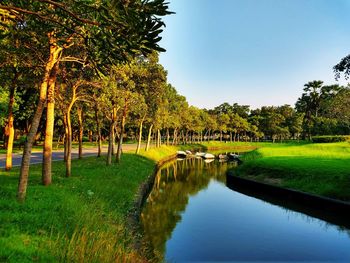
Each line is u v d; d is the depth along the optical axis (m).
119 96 27.41
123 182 23.08
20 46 13.21
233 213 23.09
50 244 8.55
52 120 16.75
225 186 36.22
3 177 18.03
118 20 4.61
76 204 13.27
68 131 20.45
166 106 61.72
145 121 51.69
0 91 32.19
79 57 15.97
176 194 30.47
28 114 41.97
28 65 14.67
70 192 15.40
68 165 20.23
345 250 15.78
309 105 108.44
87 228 10.66
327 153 48.81
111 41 5.16
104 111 30.27
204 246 15.73
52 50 13.98
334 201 22.47
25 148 12.46
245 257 14.41
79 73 20.02
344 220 21.28
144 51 5.11
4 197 12.42
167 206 24.88
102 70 6.21
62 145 64.62
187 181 39.62
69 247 8.27
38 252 7.91
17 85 21.91
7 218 9.90
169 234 17.62
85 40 5.67
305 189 27.11
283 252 15.30
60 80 20.02
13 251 7.55
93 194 16.27
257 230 19.00
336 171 29.41
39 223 10.06
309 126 97.69
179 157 80.31
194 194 30.77
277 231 18.86
